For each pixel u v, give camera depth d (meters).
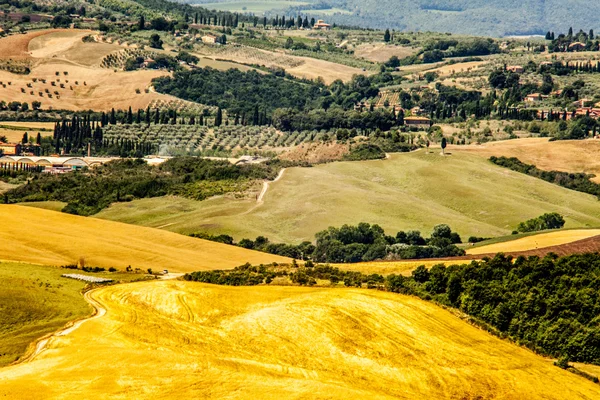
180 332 186.38
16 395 152.00
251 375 167.25
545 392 174.88
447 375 177.50
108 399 152.62
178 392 157.50
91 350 173.38
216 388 160.38
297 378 168.75
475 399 170.00
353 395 161.75
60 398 151.75
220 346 181.00
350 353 181.62
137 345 178.12
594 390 177.38
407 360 181.25
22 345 175.50
